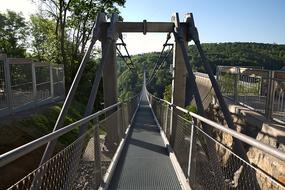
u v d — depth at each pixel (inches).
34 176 70.7
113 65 290.5
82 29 853.8
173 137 234.2
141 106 837.2
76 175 110.4
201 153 135.5
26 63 349.1
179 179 167.9
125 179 170.6
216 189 113.3
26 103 348.2
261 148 67.2
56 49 783.1
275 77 245.6
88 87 810.8
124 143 263.1
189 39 280.1
